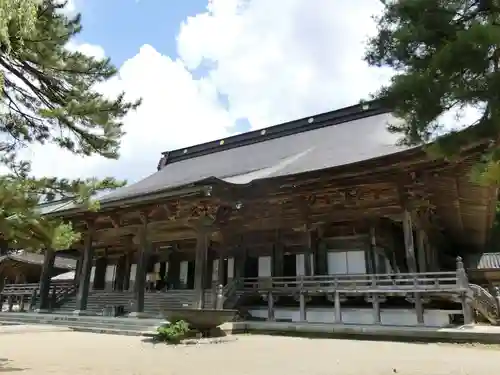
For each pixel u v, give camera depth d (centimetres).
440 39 643
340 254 2067
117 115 1230
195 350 1154
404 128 732
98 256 3353
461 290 1424
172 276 2862
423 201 1775
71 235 964
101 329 1759
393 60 705
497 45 529
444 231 2778
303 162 2145
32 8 769
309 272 2023
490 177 570
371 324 1553
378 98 684
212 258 2584
